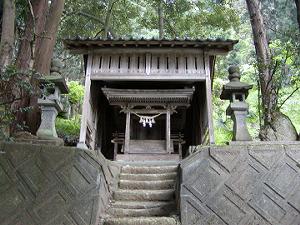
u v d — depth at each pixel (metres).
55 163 5.31
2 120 5.75
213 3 15.62
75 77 19.72
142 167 6.86
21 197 5.02
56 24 9.51
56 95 6.38
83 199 5.05
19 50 9.05
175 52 8.47
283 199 5.24
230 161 5.48
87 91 8.09
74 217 4.92
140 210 5.52
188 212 5.07
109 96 8.85
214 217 5.07
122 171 6.84
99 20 15.23
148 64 8.40
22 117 7.84
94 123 9.06
